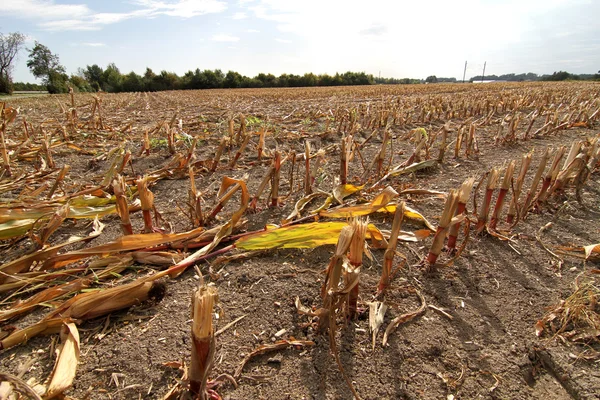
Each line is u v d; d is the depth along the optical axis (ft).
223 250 8.75
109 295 6.65
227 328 6.64
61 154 18.34
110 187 12.72
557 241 9.77
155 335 6.41
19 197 11.85
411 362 5.99
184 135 20.61
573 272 8.41
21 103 52.31
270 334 6.53
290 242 8.59
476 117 33.32
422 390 5.51
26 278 7.45
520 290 7.80
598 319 6.72
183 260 8.07
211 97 65.98
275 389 5.48
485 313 7.13
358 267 6.06
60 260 7.72
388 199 9.27
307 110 37.88
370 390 5.49
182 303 7.24
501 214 11.46
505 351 6.25
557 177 11.82
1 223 8.98
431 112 30.27
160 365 5.80
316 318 6.83
